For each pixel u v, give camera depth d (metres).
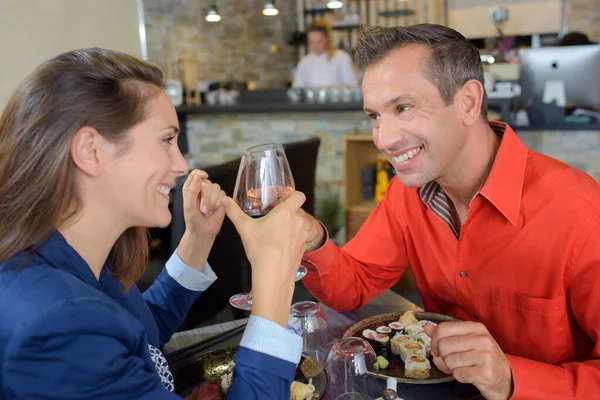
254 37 7.01
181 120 4.56
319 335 1.19
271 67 7.37
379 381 1.05
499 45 5.97
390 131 1.09
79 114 0.76
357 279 1.43
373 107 1.09
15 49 4.32
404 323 1.25
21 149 0.76
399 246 1.46
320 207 3.88
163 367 0.99
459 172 1.20
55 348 0.66
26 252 0.77
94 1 4.57
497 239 1.19
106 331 0.70
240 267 2.38
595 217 1.09
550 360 1.20
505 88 3.67
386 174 3.71
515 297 1.21
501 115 3.50
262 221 0.87
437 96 1.06
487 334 0.96
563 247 1.12
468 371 0.94
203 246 1.19
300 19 7.69
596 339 1.11
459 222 1.31
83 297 0.70
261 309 0.82
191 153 4.64
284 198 1.04
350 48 6.83
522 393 0.95
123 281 1.03
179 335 1.31
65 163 0.76
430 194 1.31
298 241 0.87
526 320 1.20
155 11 5.43
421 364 1.06
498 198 1.15
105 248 0.85
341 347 1.06
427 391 1.01
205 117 4.52
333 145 4.15
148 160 0.81
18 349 0.66
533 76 3.81
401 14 7.06
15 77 4.35
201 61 6.14
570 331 1.19
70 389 0.67
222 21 6.44
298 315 1.17
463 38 1.10
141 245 1.04
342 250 1.50
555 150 3.58
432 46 1.05
